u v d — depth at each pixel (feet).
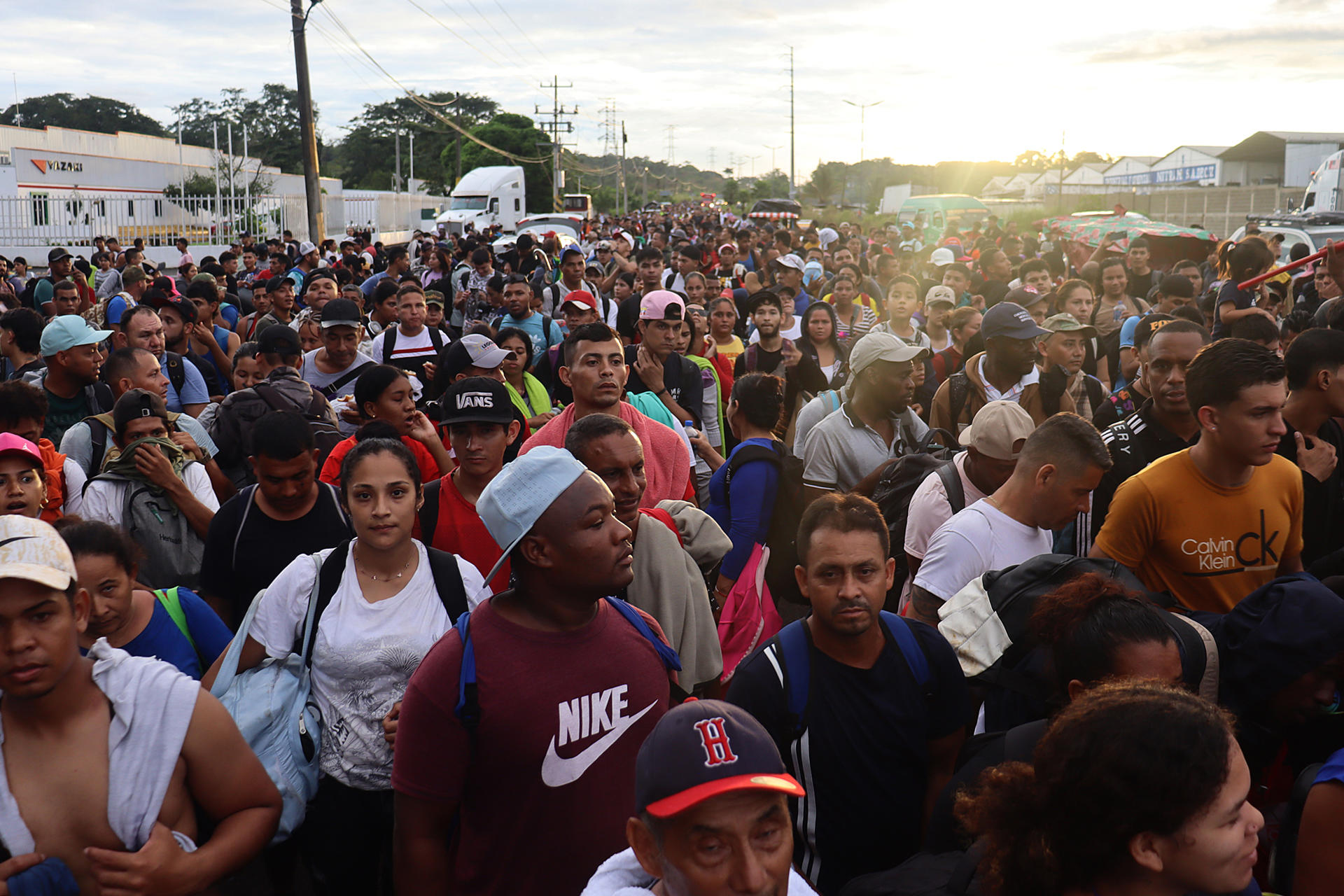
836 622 8.96
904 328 27.96
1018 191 277.85
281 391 17.81
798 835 9.23
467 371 19.24
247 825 8.25
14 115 390.42
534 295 34.55
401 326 24.72
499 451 13.07
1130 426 14.23
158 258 93.15
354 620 10.66
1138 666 7.99
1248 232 58.95
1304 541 13.47
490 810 8.16
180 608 11.02
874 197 397.19
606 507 8.02
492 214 155.74
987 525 11.47
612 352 14.87
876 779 9.20
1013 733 8.30
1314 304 30.48
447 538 12.93
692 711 5.75
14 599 7.11
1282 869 8.27
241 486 17.61
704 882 5.44
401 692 10.61
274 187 201.46
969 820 6.68
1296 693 8.77
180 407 22.16
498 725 7.94
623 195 404.57
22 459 12.51
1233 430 10.74
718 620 13.74
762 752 5.57
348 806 10.61
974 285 42.57
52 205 93.04
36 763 7.47
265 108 390.21
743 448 14.51
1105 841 5.72
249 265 64.75
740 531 14.06
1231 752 5.73
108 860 7.34
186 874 7.63
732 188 386.93
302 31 78.13
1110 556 11.60
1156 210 142.82
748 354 24.68
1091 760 5.74
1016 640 9.75
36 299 44.47
